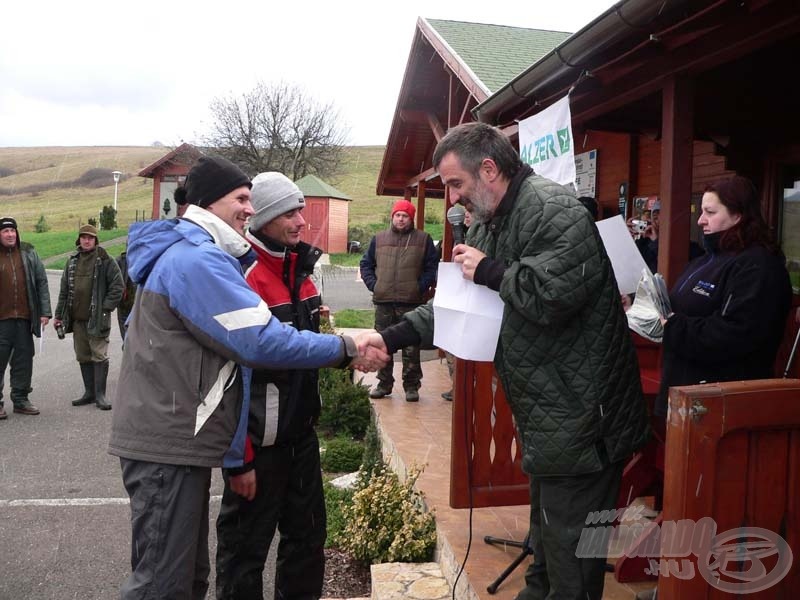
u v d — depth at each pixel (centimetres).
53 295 2152
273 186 300
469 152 243
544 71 376
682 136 337
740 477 184
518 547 371
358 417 738
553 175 371
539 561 277
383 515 423
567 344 233
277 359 254
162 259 253
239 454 266
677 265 338
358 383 774
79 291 822
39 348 1309
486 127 247
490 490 422
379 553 418
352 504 489
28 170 9062
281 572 327
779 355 452
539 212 231
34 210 6575
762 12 274
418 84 890
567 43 340
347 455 635
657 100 478
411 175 1282
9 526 480
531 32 987
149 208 6244
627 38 325
